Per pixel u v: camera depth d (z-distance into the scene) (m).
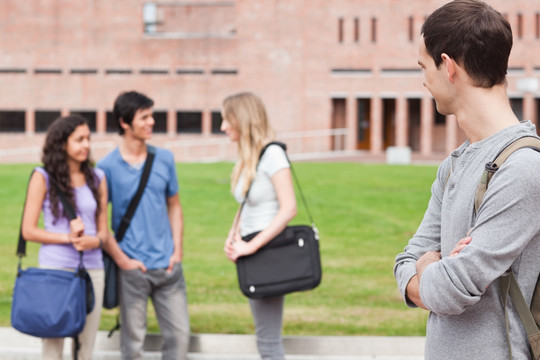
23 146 49.59
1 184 22.16
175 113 49.84
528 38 47.59
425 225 2.54
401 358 6.18
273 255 4.90
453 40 2.24
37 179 5.13
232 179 5.09
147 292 5.58
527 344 2.19
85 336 5.23
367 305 8.29
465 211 2.27
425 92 48.19
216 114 49.75
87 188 5.25
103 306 5.49
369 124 50.88
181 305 5.70
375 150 48.97
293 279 4.88
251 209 5.01
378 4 48.47
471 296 2.16
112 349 6.35
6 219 15.99
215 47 49.50
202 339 6.33
